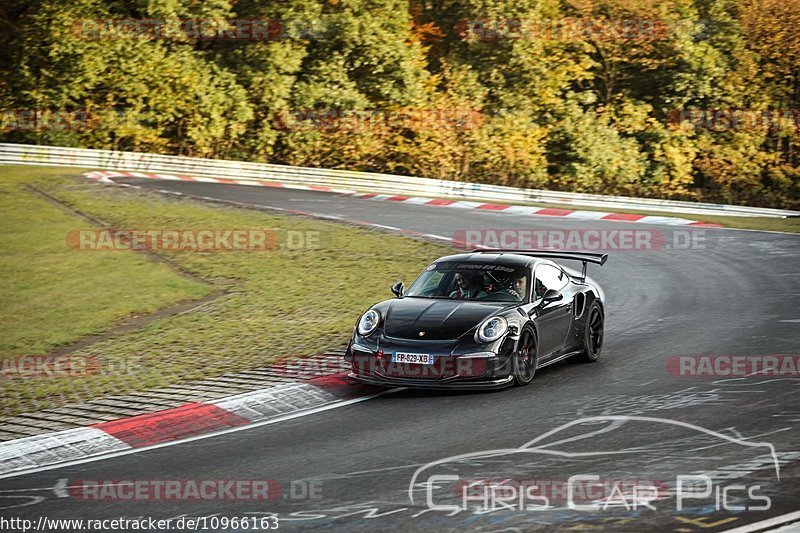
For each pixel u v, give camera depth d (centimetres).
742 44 12875
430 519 1399
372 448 1844
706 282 4256
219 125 10962
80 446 1977
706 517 1366
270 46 11181
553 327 2575
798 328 3089
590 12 12712
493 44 12356
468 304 2508
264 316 3522
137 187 7381
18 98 10425
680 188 12456
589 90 12862
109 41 10456
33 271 4459
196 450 1897
